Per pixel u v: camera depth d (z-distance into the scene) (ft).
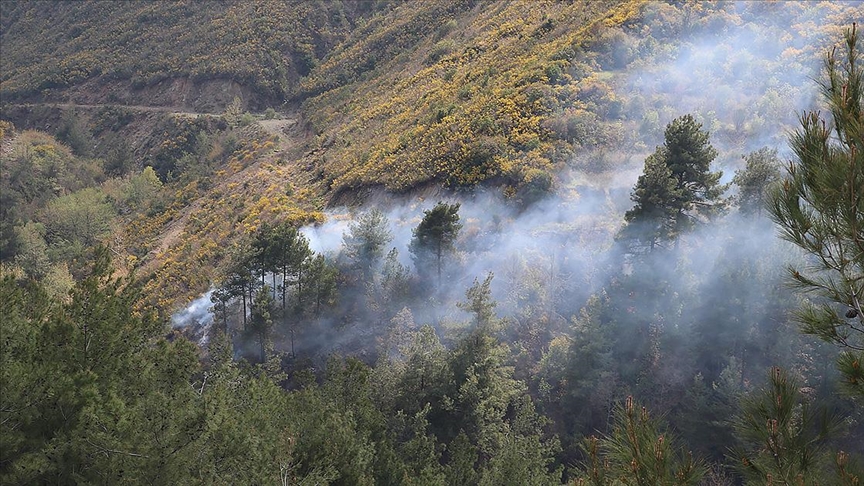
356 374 72.13
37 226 230.27
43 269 177.68
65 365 40.91
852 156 21.22
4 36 485.56
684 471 22.24
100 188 296.30
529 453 66.64
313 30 405.80
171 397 44.14
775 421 22.44
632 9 192.95
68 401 37.37
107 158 346.33
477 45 245.24
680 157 93.20
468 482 65.21
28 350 40.60
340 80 344.28
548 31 218.79
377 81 295.69
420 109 201.67
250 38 392.68
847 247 22.33
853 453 22.63
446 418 82.99
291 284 110.93
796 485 21.29
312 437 54.80
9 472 35.19
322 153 224.33
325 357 109.40
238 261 111.75
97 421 37.06
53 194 284.61
